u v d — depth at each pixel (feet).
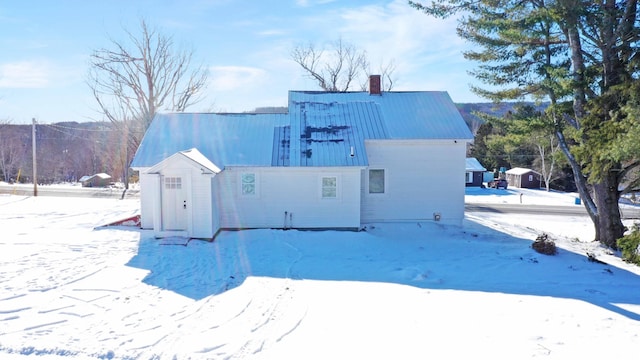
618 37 47.14
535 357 20.20
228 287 30.22
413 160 54.90
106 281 30.68
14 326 22.49
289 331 22.79
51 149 229.45
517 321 24.84
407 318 24.94
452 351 20.70
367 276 33.96
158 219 45.09
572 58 50.44
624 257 39.60
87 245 41.52
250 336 22.02
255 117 58.75
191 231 44.75
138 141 113.70
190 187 44.47
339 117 58.08
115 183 155.43
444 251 43.39
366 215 55.36
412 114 58.65
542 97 54.34
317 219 50.96
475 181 155.84
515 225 60.85
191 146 52.13
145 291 28.78
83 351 19.84
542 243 43.09
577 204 102.99
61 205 74.74
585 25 49.11
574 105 50.49
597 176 43.50
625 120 38.73
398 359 19.79
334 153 51.21
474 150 205.46
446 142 54.44
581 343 21.88
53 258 36.50
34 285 29.22
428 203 55.52
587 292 31.14
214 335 22.04
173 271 33.76
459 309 26.66
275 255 39.99
